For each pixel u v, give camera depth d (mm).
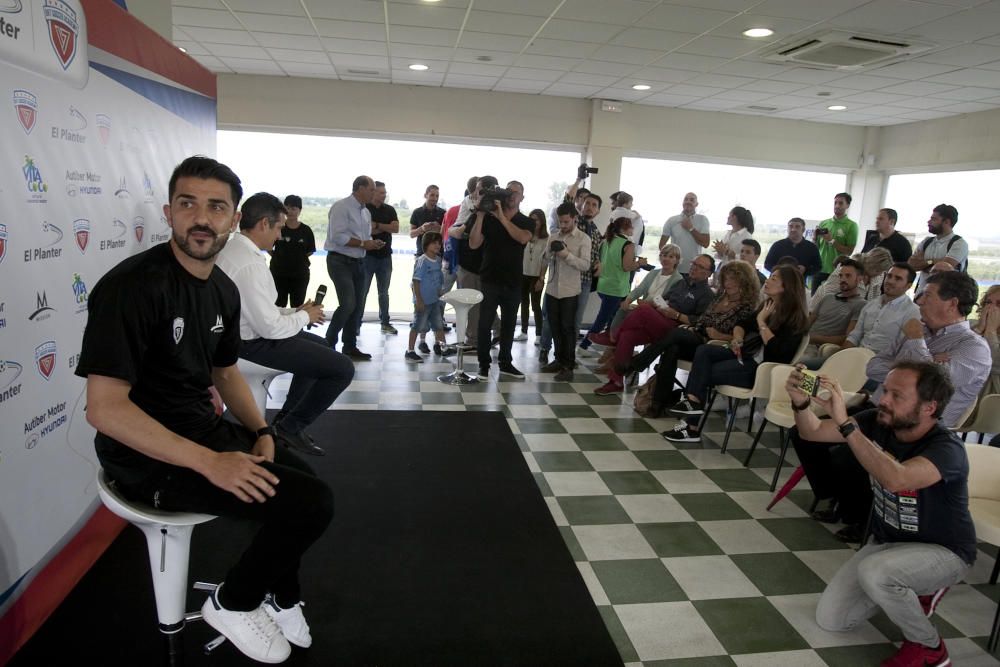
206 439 1660
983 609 2486
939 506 2066
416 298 5789
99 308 1409
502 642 2070
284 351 2867
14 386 1854
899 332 3648
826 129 8492
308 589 2297
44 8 1992
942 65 5336
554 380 5469
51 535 2086
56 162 2082
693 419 4113
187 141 3467
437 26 5113
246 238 2727
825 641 2236
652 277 5535
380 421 4145
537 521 2904
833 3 4094
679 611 2363
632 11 4500
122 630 2023
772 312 3947
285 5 4691
